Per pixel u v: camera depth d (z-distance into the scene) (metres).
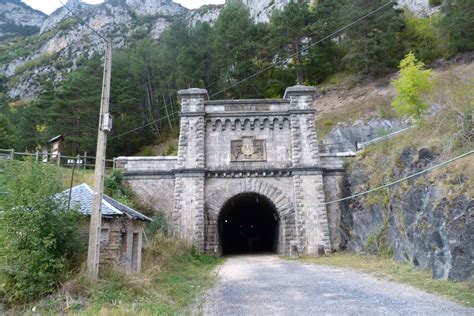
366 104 42.25
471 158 14.99
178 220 28.23
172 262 20.06
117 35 138.62
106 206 14.35
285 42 52.38
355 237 26.77
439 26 45.25
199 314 10.62
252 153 30.20
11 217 11.68
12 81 133.38
